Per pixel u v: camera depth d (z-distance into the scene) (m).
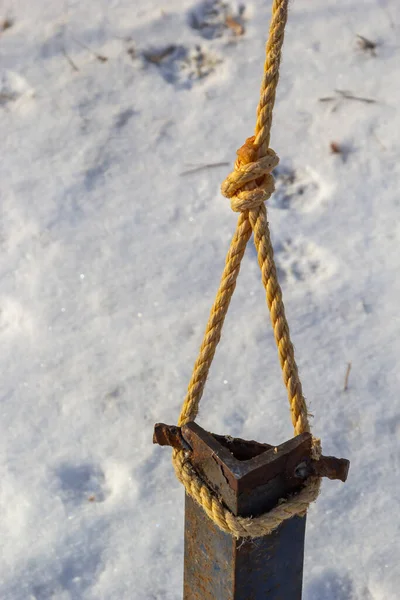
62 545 1.13
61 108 1.56
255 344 1.28
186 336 1.30
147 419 1.23
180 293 1.33
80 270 1.36
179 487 1.17
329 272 1.34
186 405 0.90
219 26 1.66
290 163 1.45
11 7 1.72
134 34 1.65
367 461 1.19
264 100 0.85
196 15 1.67
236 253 0.88
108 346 1.29
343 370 1.26
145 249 1.38
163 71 1.60
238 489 0.83
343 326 1.30
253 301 1.32
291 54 1.60
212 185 1.44
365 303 1.31
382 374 1.25
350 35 1.62
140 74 1.60
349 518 1.15
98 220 1.41
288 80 1.57
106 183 1.45
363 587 1.10
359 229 1.38
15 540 1.14
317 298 1.32
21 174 1.47
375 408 1.23
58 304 1.33
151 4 1.70
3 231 1.41
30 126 1.54
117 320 1.31
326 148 1.46
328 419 1.22
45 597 1.10
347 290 1.33
